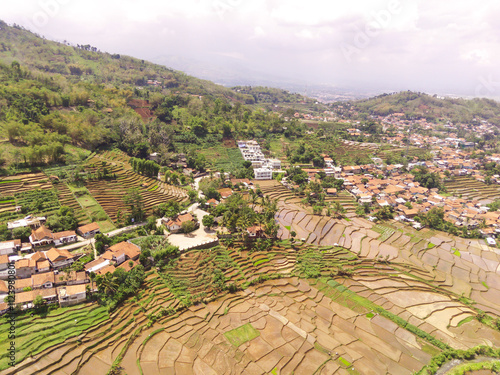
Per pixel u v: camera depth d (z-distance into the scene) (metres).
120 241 82.31
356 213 126.56
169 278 74.12
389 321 71.44
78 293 62.72
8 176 98.75
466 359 62.53
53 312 60.09
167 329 62.22
